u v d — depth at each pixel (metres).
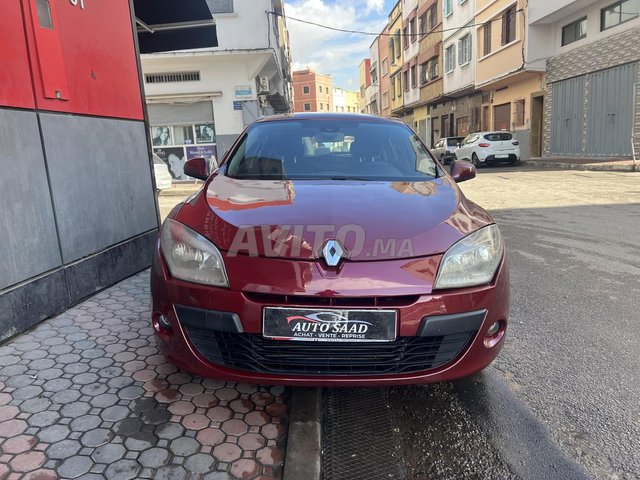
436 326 2.09
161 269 2.31
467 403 2.53
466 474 2.00
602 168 13.84
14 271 3.05
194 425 2.21
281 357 2.13
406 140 3.58
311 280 2.04
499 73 20.56
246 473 1.91
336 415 2.44
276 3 17.69
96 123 3.91
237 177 3.05
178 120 15.52
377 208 2.42
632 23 14.20
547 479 1.96
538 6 17.39
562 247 5.69
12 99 2.99
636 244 5.75
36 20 3.21
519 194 10.18
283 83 24.28
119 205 4.25
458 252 2.19
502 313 2.27
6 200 2.97
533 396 2.58
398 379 2.13
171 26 6.28
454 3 25.52
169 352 2.30
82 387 2.49
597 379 2.74
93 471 1.89
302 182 2.87
